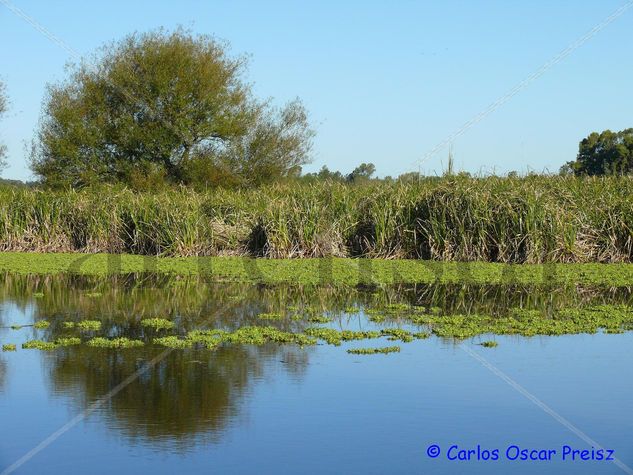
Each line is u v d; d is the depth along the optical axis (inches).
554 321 479.2
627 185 864.9
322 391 329.7
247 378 349.1
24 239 912.3
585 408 312.8
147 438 277.1
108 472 248.1
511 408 311.4
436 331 449.4
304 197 861.8
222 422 291.9
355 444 272.1
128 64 1536.7
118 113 1545.3
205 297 582.9
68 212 914.1
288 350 402.6
